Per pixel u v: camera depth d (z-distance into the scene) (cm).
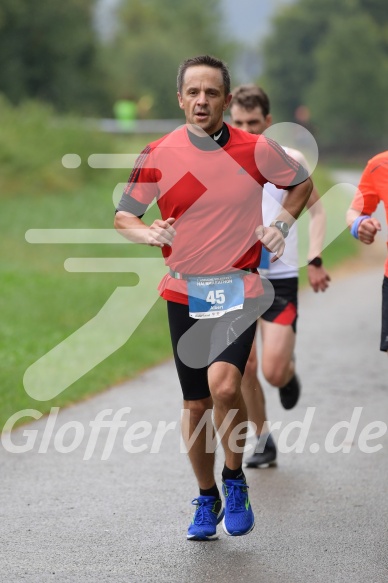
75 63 15112
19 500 1460
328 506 1430
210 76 1218
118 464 1656
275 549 1252
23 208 5844
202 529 1280
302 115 8919
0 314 3139
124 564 1199
